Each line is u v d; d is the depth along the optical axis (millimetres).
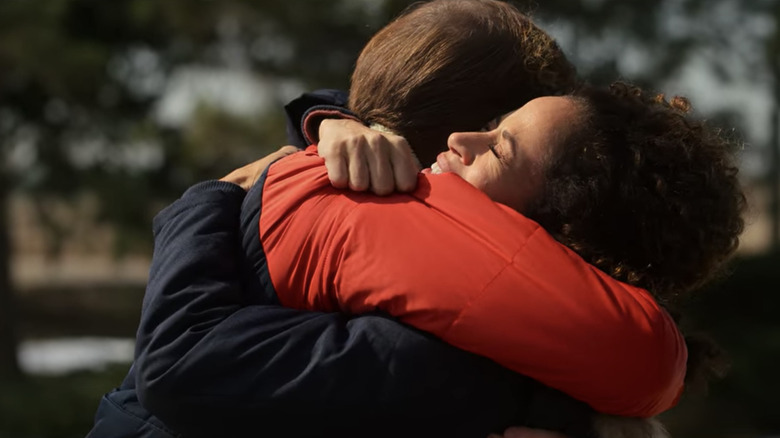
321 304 1483
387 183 1473
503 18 1707
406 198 1472
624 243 1470
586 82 1775
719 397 12195
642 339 1381
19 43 9758
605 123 1496
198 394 1400
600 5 10914
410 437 1425
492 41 1660
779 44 11789
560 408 1446
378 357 1402
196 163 12375
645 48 11297
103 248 14852
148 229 12969
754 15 11688
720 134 1596
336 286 1459
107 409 1569
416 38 1672
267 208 1521
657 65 11336
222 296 1461
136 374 1459
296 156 1613
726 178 1521
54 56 9984
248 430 1413
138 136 12375
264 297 1494
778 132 14500
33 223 14125
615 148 1476
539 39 1706
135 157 13078
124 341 16781
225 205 1572
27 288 21422
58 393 10398
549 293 1380
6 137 12859
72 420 9891
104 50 11023
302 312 1460
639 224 1457
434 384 1404
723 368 1710
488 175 1508
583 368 1374
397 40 1693
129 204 12562
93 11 11938
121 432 1527
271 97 11469
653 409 1450
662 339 1404
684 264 1486
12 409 9750
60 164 13125
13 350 13234
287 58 11117
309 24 10445
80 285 21984
